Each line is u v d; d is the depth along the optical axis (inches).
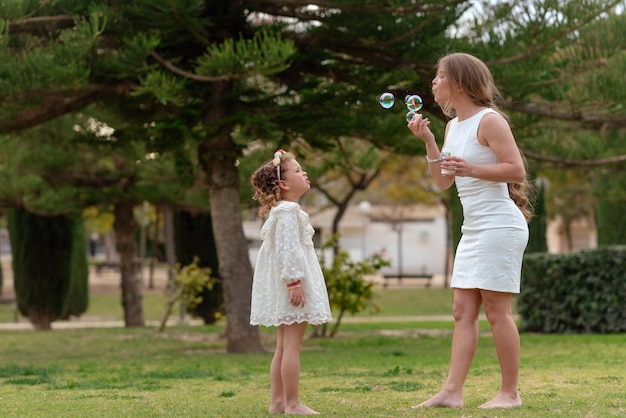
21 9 376.2
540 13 424.2
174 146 451.5
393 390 253.3
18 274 804.6
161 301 1243.8
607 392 240.5
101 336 642.8
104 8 408.5
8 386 307.9
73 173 729.0
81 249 930.7
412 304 1098.7
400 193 1307.8
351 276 576.7
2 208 758.5
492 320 203.9
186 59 468.4
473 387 260.4
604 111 483.2
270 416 196.9
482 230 201.3
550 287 567.8
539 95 510.9
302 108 451.5
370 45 454.0
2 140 611.5
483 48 449.7
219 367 379.6
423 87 462.3
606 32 447.2
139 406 228.4
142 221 1631.4
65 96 445.4
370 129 466.3
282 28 470.9
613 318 541.6
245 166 687.1
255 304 204.4
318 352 461.1
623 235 900.6
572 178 1266.0
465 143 204.5
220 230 478.3
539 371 315.0
